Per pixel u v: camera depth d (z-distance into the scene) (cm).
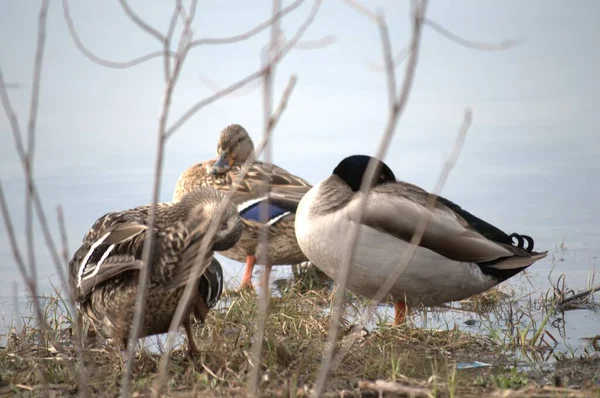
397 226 1038
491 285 1107
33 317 1133
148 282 786
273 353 888
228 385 837
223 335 990
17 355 934
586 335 1067
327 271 1090
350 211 1048
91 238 877
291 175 1487
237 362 888
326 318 1084
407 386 784
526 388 780
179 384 842
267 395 777
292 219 1405
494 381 844
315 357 913
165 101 605
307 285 1368
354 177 1091
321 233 1061
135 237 788
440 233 1052
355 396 781
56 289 1273
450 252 1054
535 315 1159
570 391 771
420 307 1176
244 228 1408
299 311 1101
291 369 871
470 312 1187
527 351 1003
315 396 619
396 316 1115
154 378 855
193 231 774
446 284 1073
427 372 917
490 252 1065
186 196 816
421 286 1069
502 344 1022
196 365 896
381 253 1042
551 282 1231
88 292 832
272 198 1417
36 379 860
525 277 1323
